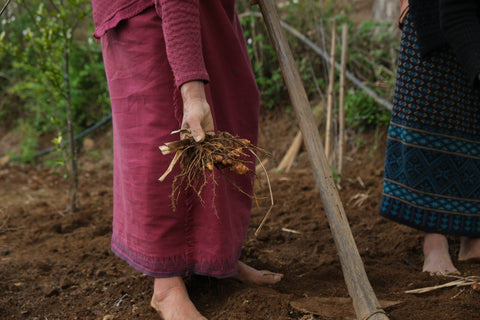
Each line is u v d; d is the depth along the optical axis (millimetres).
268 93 5094
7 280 2406
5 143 5938
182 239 1877
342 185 3773
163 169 1795
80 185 4449
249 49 5176
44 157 5570
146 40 1723
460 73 2008
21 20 5840
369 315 1547
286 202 3441
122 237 2002
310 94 4977
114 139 2006
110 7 1787
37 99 5836
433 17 1903
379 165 4195
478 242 2244
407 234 2658
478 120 2076
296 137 4664
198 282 2168
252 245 2652
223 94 1859
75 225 3240
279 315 1841
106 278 2396
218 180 1801
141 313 1988
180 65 1584
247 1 5465
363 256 2492
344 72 3803
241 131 1975
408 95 2080
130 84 1790
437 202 2152
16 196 4152
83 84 5961
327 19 5223
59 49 3338
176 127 1775
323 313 1801
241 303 1915
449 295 1939
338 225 1716
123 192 1914
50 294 2242
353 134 4520
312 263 2420
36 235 3066
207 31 1779
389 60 4664
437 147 2086
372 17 5391
